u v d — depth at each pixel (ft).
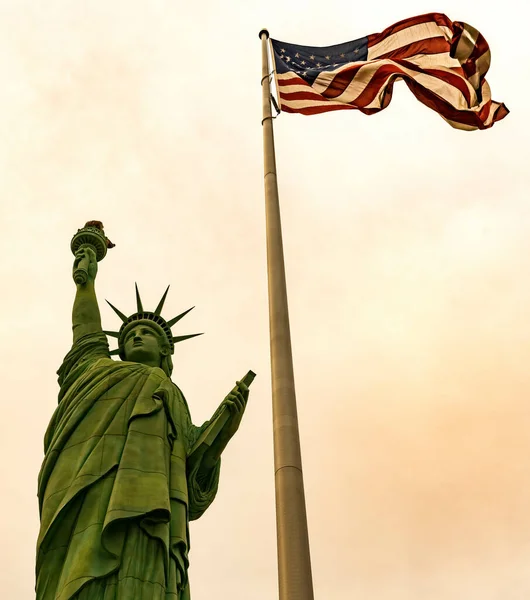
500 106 194.90
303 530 96.53
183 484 180.14
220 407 195.00
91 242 237.04
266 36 201.05
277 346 119.03
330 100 194.29
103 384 193.36
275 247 135.95
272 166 154.10
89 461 175.63
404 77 196.85
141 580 158.51
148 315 223.51
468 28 194.59
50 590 162.61
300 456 104.83
